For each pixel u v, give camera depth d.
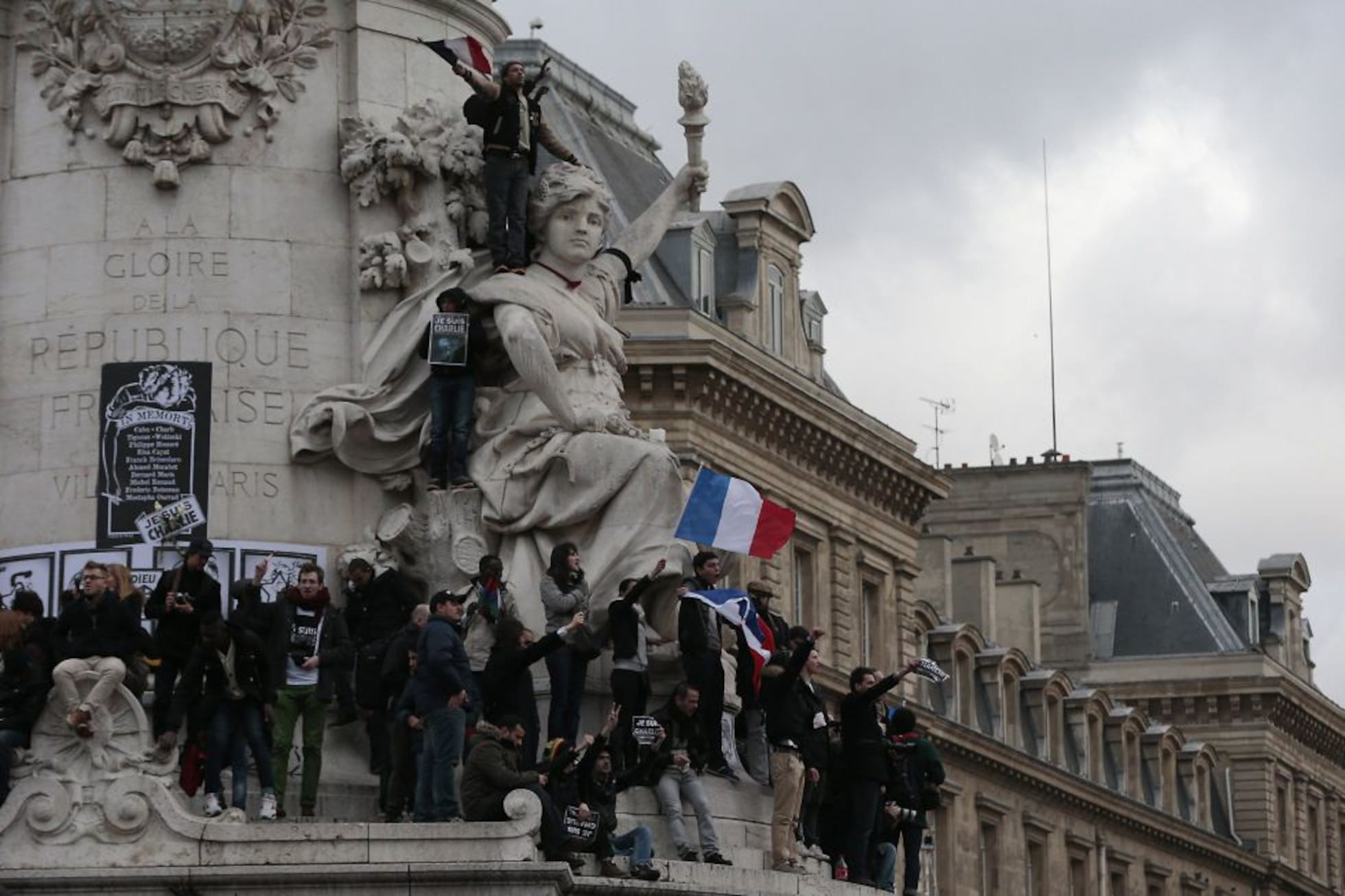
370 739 26.97
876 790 29.52
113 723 25.31
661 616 28.52
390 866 24.44
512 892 24.41
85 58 28.81
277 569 28.08
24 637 26.02
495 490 28.23
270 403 28.42
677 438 61.53
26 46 29.05
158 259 28.56
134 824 24.94
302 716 26.48
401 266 28.69
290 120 28.95
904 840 31.59
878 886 30.55
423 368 28.59
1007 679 78.56
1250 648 95.75
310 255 28.80
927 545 80.75
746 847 28.44
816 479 67.19
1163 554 97.81
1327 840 102.75
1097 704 83.75
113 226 28.64
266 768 25.67
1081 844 81.69
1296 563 100.25
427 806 25.42
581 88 66.69
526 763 26.44
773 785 28.75
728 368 62.16
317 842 24.69
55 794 25.06
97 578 25.72
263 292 28.61
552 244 29.22
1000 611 86.06
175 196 28.67
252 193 28.75
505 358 28.80
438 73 29.64
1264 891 95.50
